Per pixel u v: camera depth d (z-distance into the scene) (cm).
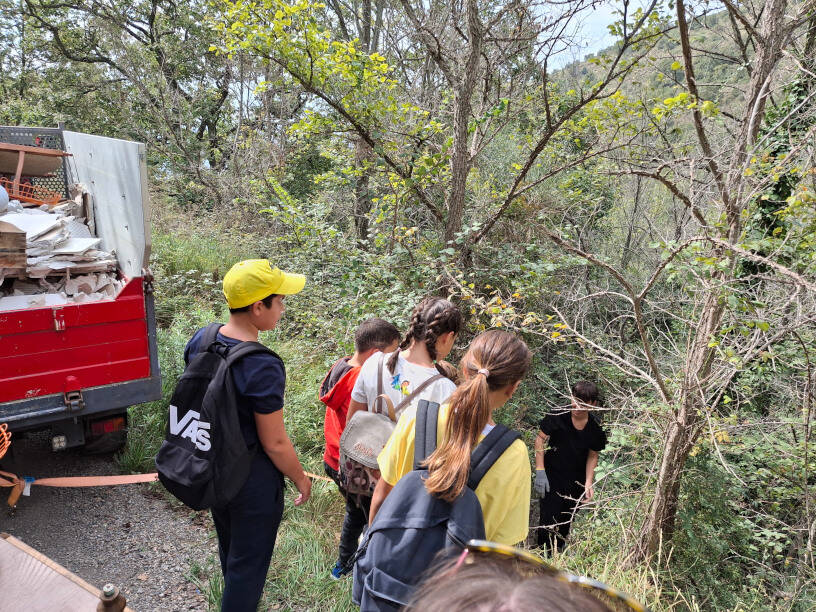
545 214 686
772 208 391
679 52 478
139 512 411
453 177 621
